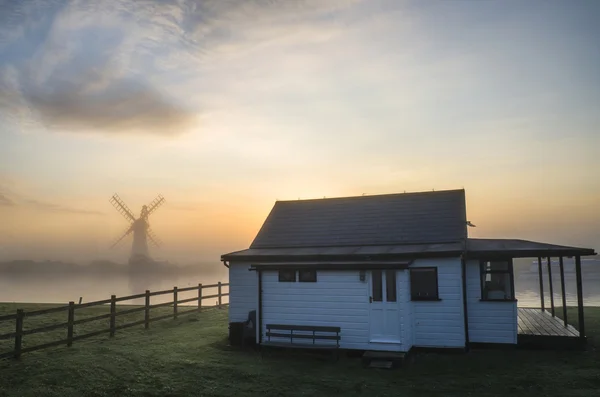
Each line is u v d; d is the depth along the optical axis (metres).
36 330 13.49
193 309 23.05
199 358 13.69
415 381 11.68
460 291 14.59
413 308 14.99
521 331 15.13
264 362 13.50
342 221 19.17
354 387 11.19
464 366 13.01
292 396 10.59
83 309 23.00
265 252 17.80
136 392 10.66
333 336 14.09
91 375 11.55
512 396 10.30
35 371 11.66
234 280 17.81
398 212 18.77
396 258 14.98
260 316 15.18
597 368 12.12
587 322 18.16
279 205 21.73
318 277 14.76
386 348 13.78
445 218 17.61
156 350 14.51
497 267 16.11
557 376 11.53
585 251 14.24
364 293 14.20
